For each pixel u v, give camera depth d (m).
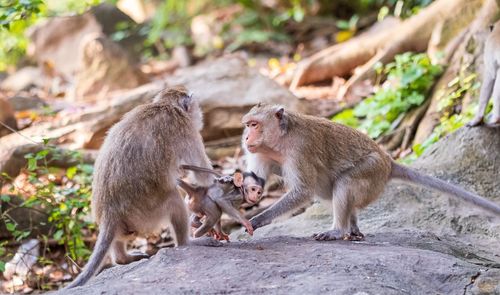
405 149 14.62
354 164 9.31
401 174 9.77
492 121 11.80
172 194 8.27
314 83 18.22
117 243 8.77
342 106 16.31
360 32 22.28
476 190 11.40
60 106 17.67
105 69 18.64
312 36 23.16
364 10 23.55
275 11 24.56
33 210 12.63
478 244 10.04
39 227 12.60
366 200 9.38
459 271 7.97
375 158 9.41
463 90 14.54
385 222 10.50
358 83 17.12
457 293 7.68
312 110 16.34
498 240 10.16
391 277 7.61
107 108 15.27
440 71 15.44
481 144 11.77
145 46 24.28
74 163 14.02
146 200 8.15
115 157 8.27
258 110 9.05
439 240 9.70
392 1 19.23
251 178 8.52
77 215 11.54
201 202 8.46
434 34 16.41
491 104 13.14
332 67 18.06
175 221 8.31
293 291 6.93
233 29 24.27
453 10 16.52
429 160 12.07
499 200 11.20
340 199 9.27
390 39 17.70
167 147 8.28
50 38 22.61
